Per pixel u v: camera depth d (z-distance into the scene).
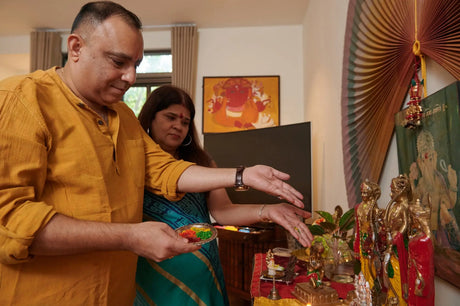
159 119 1.34
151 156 1.11
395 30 1.16
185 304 1.13
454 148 0.82
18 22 4.10
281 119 4.04
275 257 1.58
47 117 0.77
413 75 1.08
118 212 0.87
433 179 0.93
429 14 0.94
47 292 0.77
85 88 0.83
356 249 0.93
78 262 0.80
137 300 1.17
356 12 1.57
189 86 4.06
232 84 4.11
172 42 4.12
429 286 0.64
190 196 1.32
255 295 1.09
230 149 3.19
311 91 3.32
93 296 0.82
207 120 4.08
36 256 0.75
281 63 4.11
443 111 0.87
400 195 0.72
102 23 0.77
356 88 1.57
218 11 3.81
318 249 1.01
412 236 0.67
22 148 0.70
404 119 1.07
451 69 0.85
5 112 0.70
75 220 0.73
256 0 3.55
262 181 0.97
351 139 1.67
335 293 0.98
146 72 4.40
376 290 0.81
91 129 0.84
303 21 3.97
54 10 3.81
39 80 0.81
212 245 1.29
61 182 0.79
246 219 1.26
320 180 2.78
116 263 0.88
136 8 3.76
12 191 0.68
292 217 1.13
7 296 0.74
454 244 0.84
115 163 0.89
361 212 0.86
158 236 0.74
